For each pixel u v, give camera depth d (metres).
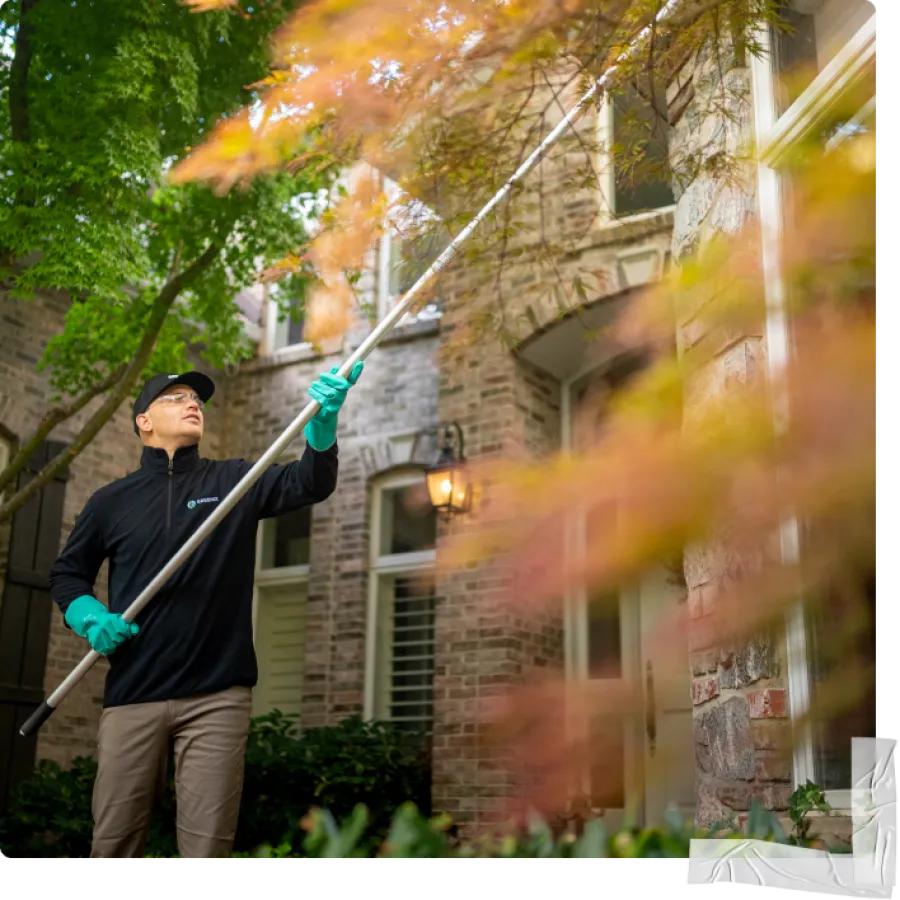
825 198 0.63
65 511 7.01
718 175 1.91
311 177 2.49
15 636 6.59
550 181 3.00
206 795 2.19
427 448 7.02
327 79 1.36
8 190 4.54
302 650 7.60
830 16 2.32
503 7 1.33
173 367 6.03
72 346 5.99
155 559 2.37
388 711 6.88
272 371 8.10
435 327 7.15
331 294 1.58
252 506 2.41
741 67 2.45
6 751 6.44
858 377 0.52
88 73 4.54
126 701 2.25
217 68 4.88
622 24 1.77
